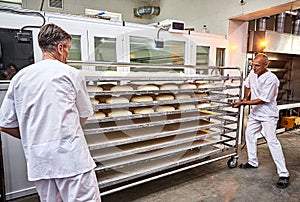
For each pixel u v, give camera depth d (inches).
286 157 134.6
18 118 51.1
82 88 56.3
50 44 53.4
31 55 85.9
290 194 91.9
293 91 203.2
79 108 56.7
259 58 102.6
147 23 205.9
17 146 88.2
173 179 104.6
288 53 172.1
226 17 140.6
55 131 49.3
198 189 95.7
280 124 189.8
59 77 50.5
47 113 49.2
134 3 196.2
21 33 82.9
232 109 147.4
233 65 147.6
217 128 114.5
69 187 51.2
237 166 119.6
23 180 90.9
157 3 199.0
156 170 89.9
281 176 100.0
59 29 54.6
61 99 50.2
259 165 121.0
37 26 85.5
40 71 50.3
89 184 53.3
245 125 157.9
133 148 86.0
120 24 105.0
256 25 161.8
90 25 96.7
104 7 179.6
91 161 55.4
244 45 151.8
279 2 111.8
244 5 129.4
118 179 81.0
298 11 175.6
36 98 49.2
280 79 197.0
